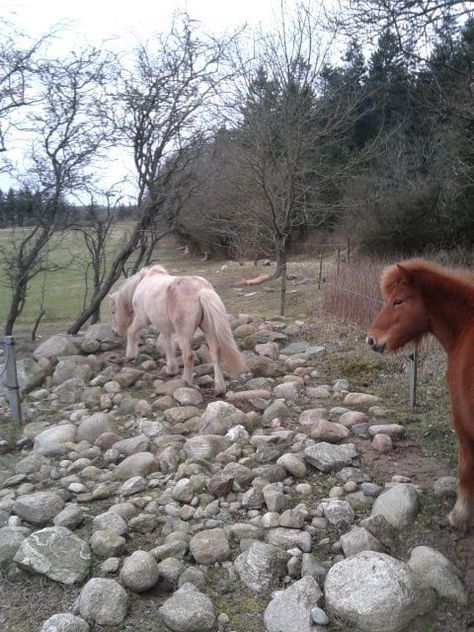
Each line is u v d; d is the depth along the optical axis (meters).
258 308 13.14
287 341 8.66
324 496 3.97
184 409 5.55
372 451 4.61
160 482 4.27
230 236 23.09
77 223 9.52
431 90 7.27
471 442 3.25
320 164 18.12
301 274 17.20
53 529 3.47
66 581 3.18
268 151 16.89
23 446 5.28
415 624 2.80
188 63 8.77
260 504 3.87
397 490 3.74
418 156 21.53
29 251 10.09
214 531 3.50
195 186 9.88
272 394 6.14
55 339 8.01
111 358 7.65
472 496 3.44
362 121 25.48
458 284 3.35
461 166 14.29
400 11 6.06
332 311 9.90
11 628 2.91
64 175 8.72
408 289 3.50
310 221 20.58
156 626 2.87
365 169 21.08
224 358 5.97
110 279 9.61
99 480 4.40
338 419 5.31
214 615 2.89
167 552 3.35
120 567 3.27
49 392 6.65
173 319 6.16
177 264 28.73
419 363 6.60
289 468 4.24
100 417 5.32
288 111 16.28
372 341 3.61
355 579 2.88
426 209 18.11
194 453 4.58
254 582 3.09
